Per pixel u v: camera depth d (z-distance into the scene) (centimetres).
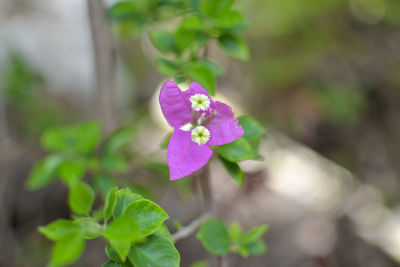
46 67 86
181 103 36
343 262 72
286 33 84
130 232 31
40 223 71
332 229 76
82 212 34
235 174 36
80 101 87
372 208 80
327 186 82
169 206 69
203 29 40
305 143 86
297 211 77
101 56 48
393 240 74
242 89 89
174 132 36
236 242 40
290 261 70
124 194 34
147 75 97
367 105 89
